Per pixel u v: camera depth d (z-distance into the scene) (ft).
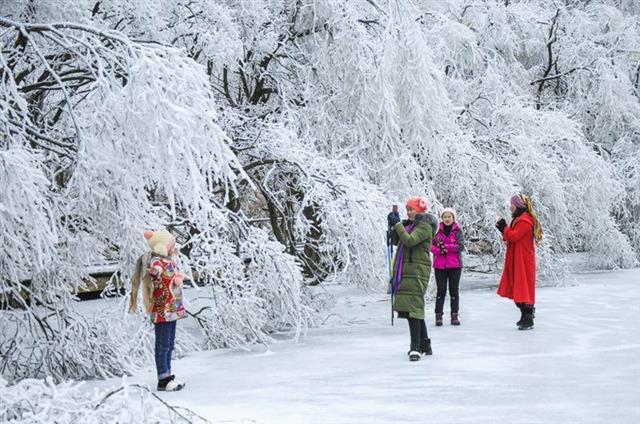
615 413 25.17
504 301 61.21
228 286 44.73
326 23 58.13
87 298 80.94
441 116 58.23
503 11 89.81
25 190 27.50
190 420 23.50
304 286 54.24
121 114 31.53
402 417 25.30
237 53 50.26
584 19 94.89
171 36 48.37
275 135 52.29
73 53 35.88
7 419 22.45
